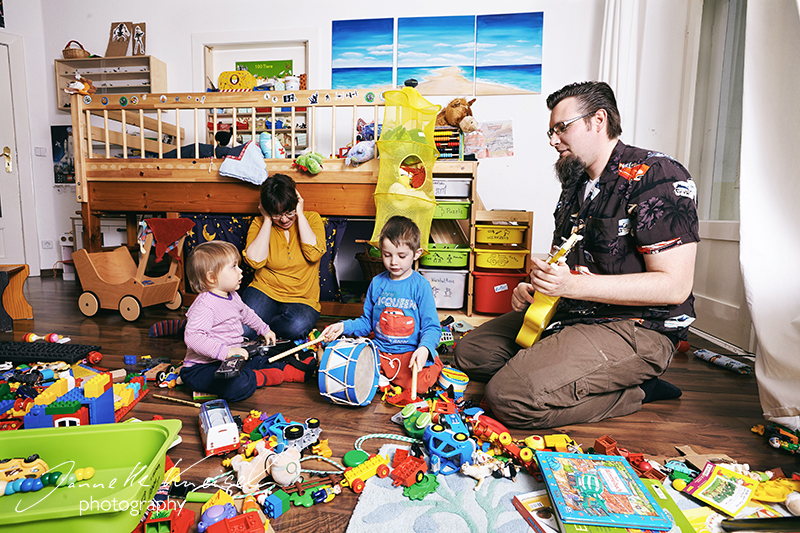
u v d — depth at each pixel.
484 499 0.87
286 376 1.52
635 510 0.78
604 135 1.23
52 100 4.04
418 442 1.08
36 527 0.64
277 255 1.96
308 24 3.46
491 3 3.25
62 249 4.05
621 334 1.18
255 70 3.64
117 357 1.73
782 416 1.16
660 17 2.47
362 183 2.29
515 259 2.33
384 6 3.36
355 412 1.28
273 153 2.41
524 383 1.12
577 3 3.17
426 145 2.03
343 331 1.51
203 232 2.47
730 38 2.30
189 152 2.70
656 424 1.23
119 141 3.10
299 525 0.80
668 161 1.16
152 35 3.68
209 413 1.11
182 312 2.53
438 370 1.44
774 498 0.86
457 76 3.33
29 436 0.86
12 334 2.05
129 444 0.88
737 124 2.20
